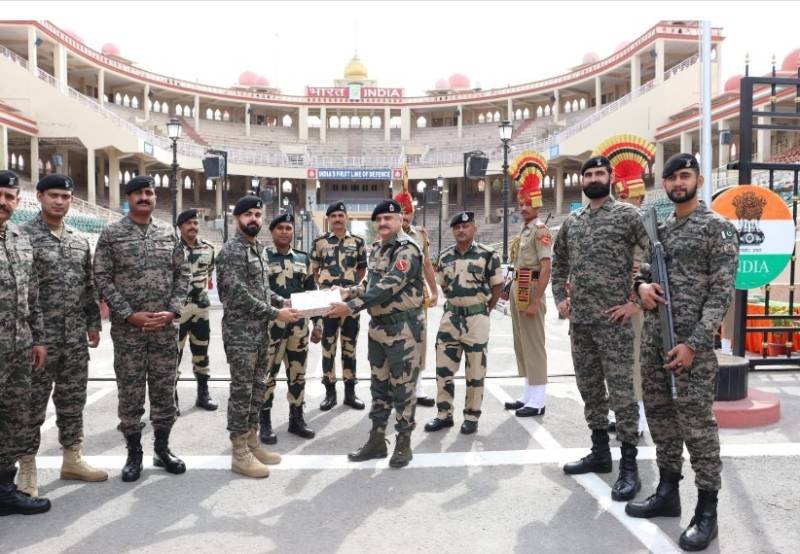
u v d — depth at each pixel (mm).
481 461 4598
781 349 8414
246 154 51062
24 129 37281
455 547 3221
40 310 3857
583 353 4246
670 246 3510
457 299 5402
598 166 4078
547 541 3291
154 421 4406
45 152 44875
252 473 4277
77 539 3326
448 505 3777
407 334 4520
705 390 3318
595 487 4066
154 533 3396
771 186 7203
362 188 59688
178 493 3990
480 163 19359
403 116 59469
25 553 3162
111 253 4207
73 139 40188
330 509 3721
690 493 3977
